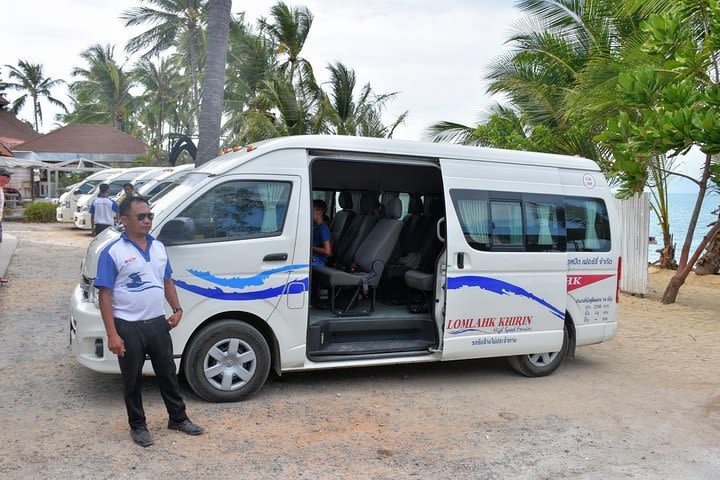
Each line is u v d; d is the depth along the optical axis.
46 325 8.31
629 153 10.12
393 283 7.54
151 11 37.62
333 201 8.41
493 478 4.51
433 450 4.94
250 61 24.98
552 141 14.28
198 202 5.62
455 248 6.39
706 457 5.01
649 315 11.05
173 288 4.95
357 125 21.66
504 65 16.73
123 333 4.59
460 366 7.44
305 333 5.91
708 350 8.56
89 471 4.31
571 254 7.03
